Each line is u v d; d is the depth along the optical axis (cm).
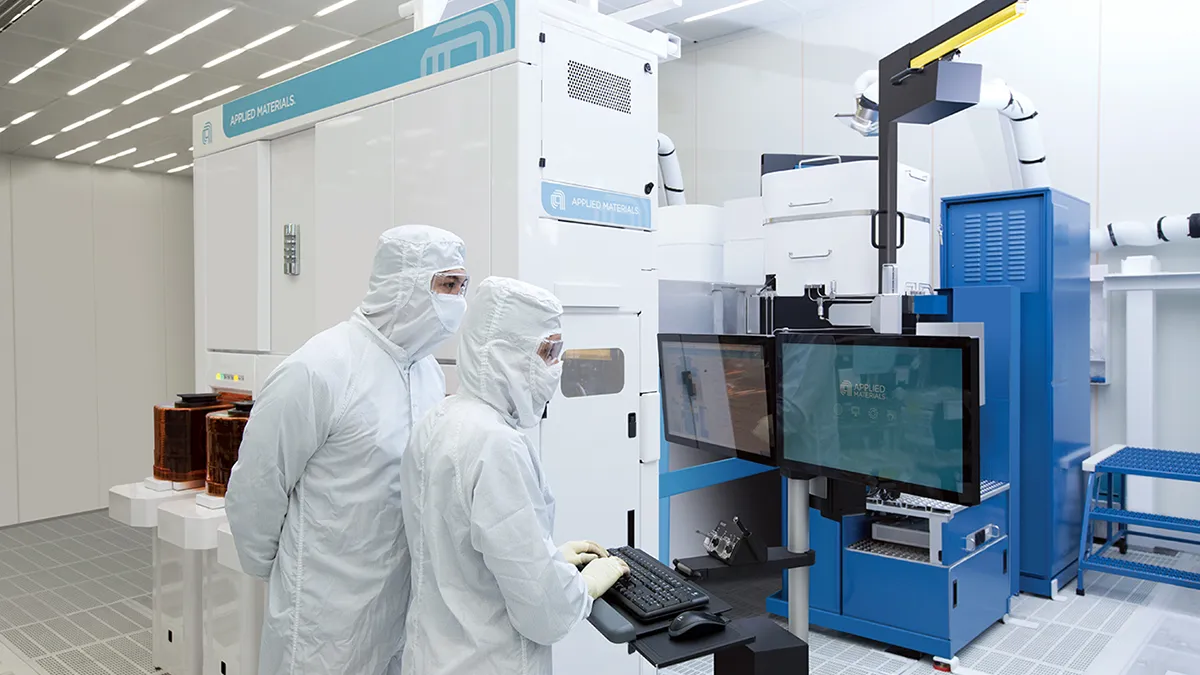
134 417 712
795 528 181
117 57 468
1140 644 308
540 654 137
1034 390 368
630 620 139
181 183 755
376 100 240
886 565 302
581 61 218
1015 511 351
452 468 133
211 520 235
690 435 218
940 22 486
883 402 164
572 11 215
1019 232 374
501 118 204
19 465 633
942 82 263
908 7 498
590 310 223
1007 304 342
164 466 269
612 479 231
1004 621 334
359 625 158
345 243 251
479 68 210
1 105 546
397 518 163
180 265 753
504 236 203
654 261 245
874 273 336
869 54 516
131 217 720
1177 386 414
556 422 214
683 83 612
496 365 140
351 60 250
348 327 171
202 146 325
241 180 304
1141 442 412
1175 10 410
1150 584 381
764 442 191
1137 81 422
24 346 645
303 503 161
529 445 138
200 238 328
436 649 133
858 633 309
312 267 279
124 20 418
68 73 491
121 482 697
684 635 133
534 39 204
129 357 711
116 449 696
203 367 328
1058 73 447
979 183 473
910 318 290
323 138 260
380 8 413
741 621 171
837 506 179
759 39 567
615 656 231
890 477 163
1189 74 407
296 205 284
